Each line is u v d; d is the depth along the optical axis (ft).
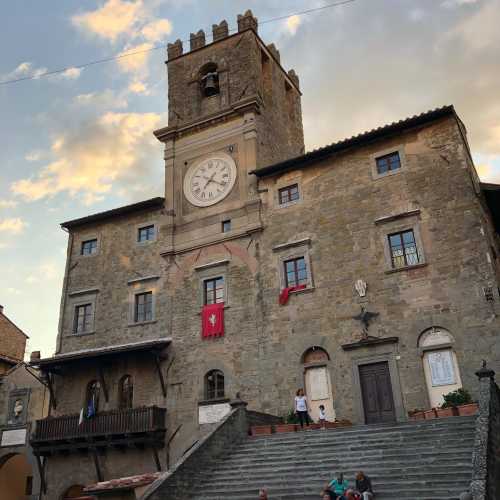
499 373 71.15
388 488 49.01
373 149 90.48
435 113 84.74
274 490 54.24
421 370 76.07
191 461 60.95
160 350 97.55
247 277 94.79
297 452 62.85
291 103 127.85
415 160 86.17
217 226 101.19
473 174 88.07
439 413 65.16
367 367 80.33
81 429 94.73
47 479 98.02
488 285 75.15
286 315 88.84
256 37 115.34
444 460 51.26
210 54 116.88
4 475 110.32
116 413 93.25
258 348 89.51
